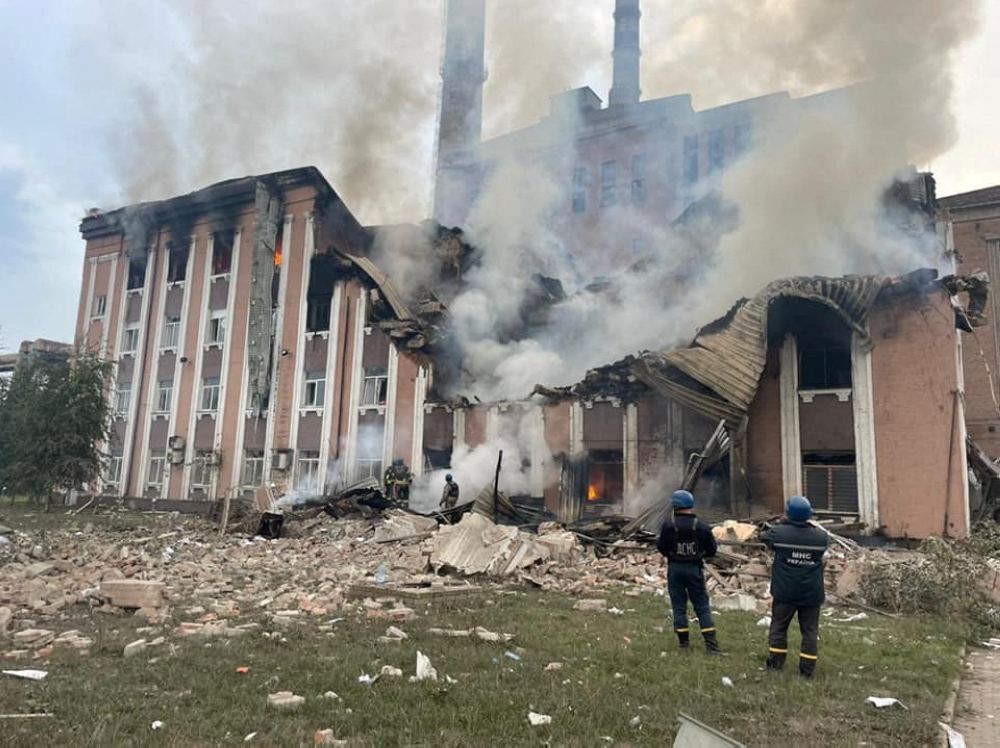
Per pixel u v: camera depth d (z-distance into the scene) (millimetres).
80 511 31766
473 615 9562
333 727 4992
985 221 30109
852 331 20453
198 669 6430
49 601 10406
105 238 39750
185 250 37031
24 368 37750
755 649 7879
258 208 33219
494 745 4703
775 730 5195
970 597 10703
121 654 7109
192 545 19484
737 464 19875
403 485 25844
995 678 7266
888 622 10117
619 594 12109
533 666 6797
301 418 31156
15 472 31094
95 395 32719
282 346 32281
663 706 5645
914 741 5070
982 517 21984
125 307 38125
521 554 14273
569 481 22594
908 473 19203
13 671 6250
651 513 19516
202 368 34375
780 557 6988
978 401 28641
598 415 23500
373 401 29859
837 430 20359
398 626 8641
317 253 32625
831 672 6918
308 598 10758
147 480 35312
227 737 4719
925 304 19703
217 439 33000
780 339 21469
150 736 4680
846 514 19984
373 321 30359
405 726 5012
